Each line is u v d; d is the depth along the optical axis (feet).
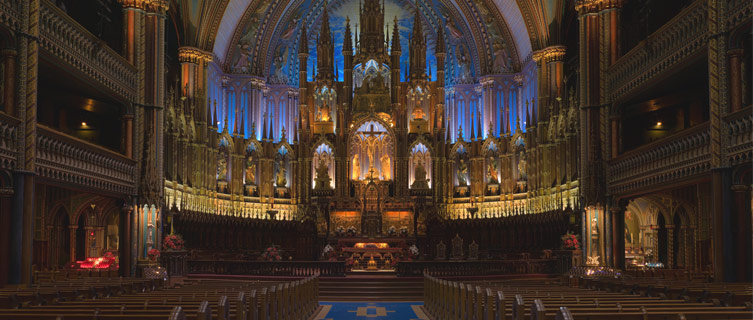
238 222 156.35
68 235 139.44
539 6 149.48
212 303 46.37
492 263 120.78
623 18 134.41
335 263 116.98
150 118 118.42
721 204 77.87
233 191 162.91
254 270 120.47
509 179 163.02
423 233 163.84
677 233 144.87
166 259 116.06
